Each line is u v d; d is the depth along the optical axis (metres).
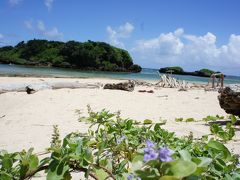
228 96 7.27
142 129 3.53
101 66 67.00
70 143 2.19
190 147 3.05
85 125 6.59
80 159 2.08
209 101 12.46
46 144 5.07
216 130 5.09
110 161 2.38
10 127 6.82
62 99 10.94
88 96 11.88
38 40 74.81
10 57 69.88
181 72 84.50
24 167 2.10
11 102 10.66
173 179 1.33
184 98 13.11
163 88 19.56
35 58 70.81
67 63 66.25
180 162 1.42
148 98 12.39
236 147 4.71
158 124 3.48
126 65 71.44
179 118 7.65
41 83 13.70
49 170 1.99
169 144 3.21
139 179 1.80
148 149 1.39
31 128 6.59
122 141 2.97
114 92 13.84
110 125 3.63
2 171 2.27
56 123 6.99
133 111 9.00
